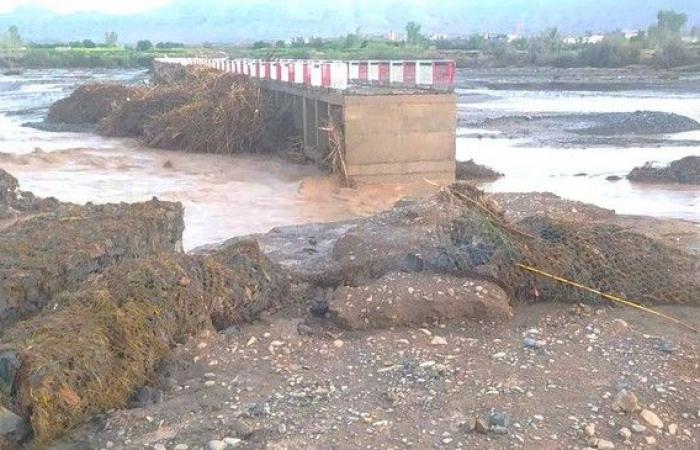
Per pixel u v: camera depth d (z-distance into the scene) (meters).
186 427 6.20
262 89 31.45
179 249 11.30
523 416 6.25
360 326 8.39
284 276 9.55
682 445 5.96
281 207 17.33
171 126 28.45
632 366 7.25
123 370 6.86
